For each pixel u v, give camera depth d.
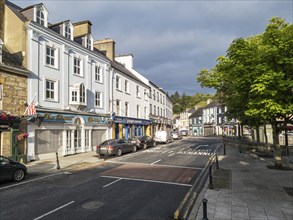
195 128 83.56
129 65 40.41
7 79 15.51
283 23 12.60
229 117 21.03
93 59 24.50
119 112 29.95
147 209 7.11
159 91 49.56
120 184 10.18
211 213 6.66
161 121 48.34
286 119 12.88
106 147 18.95
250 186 9.54
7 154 15.20
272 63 11.41
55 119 19.00
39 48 17.98
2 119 14.67
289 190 8.92
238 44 11.97
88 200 7.93
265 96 11.16
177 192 8.95
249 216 6.43
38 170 13.48
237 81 11.89
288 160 16.39
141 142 25.97
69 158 18.70
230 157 18.92
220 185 9.74
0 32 17.59
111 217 6.48
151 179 11.15
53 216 6.52
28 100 16.86
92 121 23.72
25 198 8.16
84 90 22.20
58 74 19.75
